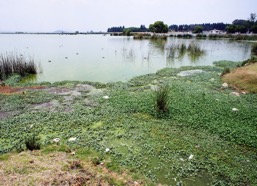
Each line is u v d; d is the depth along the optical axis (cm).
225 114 1237
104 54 3659
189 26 15088
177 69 2445
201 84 1880
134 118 1195
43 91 1659
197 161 838
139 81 1933
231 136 1009
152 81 1964
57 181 598
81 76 2181
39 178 605
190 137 1006
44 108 1338
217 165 817
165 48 4447
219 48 4638
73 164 715
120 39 7881
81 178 632
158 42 5953
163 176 760
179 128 1090
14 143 939
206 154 885
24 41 7669
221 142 968
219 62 2905
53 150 859
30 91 1661
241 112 1262
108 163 802
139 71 2416
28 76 2198
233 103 1412
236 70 2111
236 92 1662
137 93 1611
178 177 757
